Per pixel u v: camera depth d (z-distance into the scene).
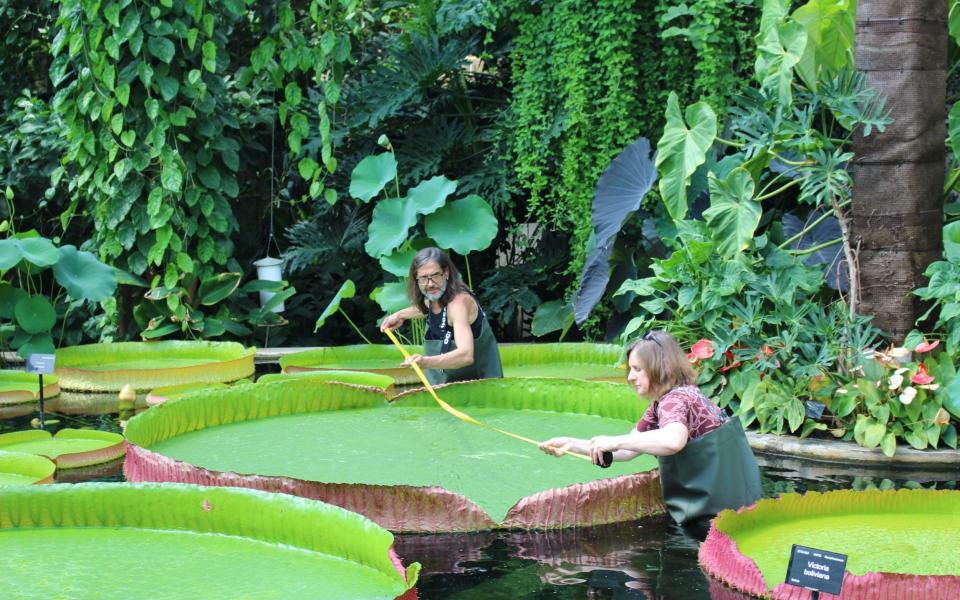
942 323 4.82
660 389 3.62
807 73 6.19
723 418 3.62
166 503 3.07
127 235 7.89
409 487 3.43
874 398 4.65
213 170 8.01
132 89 7.78
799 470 4.46
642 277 8.00
